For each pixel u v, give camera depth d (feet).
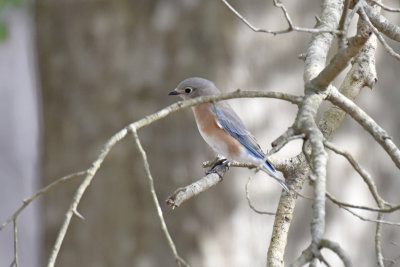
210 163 30.37
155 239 42.55
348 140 45.83
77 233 44.45
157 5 42.75
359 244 46.37
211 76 41.73
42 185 47.09
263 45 42.45
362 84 26.37
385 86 47.60
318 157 17.49
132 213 43.11
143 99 43.19
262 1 42.32
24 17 59.00
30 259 107.24
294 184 24.81
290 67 43.19
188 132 42.16
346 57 19.49
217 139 32.86
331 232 45.57
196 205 41.78
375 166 46.88
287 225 23.66
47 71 46.06
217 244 41.81
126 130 18.81
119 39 43.62
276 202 42.75
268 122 42.63
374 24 25.80
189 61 42.16
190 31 42.09
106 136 44.21
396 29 25.64
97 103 44.32
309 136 18.22
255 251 42.27
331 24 24.72
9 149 111.75
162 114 19.20
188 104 19.51
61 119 45.57
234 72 41.86
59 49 45.42
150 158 42.70
